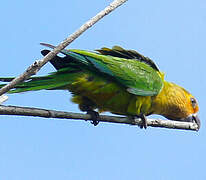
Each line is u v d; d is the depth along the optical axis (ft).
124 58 50.72
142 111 51.37
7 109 34.50
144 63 52.03
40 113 36.60
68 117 39.34
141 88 48.85
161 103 53.83
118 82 47.14
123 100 48.49
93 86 45.83
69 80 44.47
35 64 30.17
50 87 42.83
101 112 50.49
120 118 47.39
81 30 31.37
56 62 46.37
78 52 45.16
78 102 47.78
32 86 42.11
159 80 51.93
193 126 48.60
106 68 46.24
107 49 50.49
